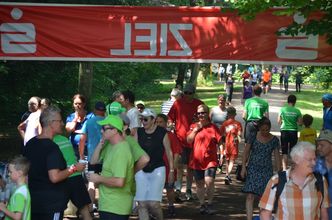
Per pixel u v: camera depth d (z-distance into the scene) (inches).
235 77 3043.8
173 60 466.6
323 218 244.5
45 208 281.4
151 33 465.4
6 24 462.9
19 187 275.0
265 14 462.0
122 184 295.0
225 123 611.5
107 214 300.5
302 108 1695.4
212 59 467.2
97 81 1197.1
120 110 434.9
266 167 398.9
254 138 404.5
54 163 281.6
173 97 610.5
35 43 465.1
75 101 447.5
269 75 2251.5
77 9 464.1
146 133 386.0
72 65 813.9
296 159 236.7
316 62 465.4
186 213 470.3
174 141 454.9
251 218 401.4
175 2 1165.7
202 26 465.1
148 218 380.8
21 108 809.5
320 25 418.3
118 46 465.7
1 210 271.7
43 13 463.5
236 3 429.4
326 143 286.2
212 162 464.1
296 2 387.2
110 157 299.4
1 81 756.0
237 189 583.2
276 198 238.5
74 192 362.9
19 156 276.5
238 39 464.8
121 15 465.4
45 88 843.4
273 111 1515.7
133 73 1512.1
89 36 465.4
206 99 1846.7
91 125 427.5
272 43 464.8
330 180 282.4
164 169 382.0
